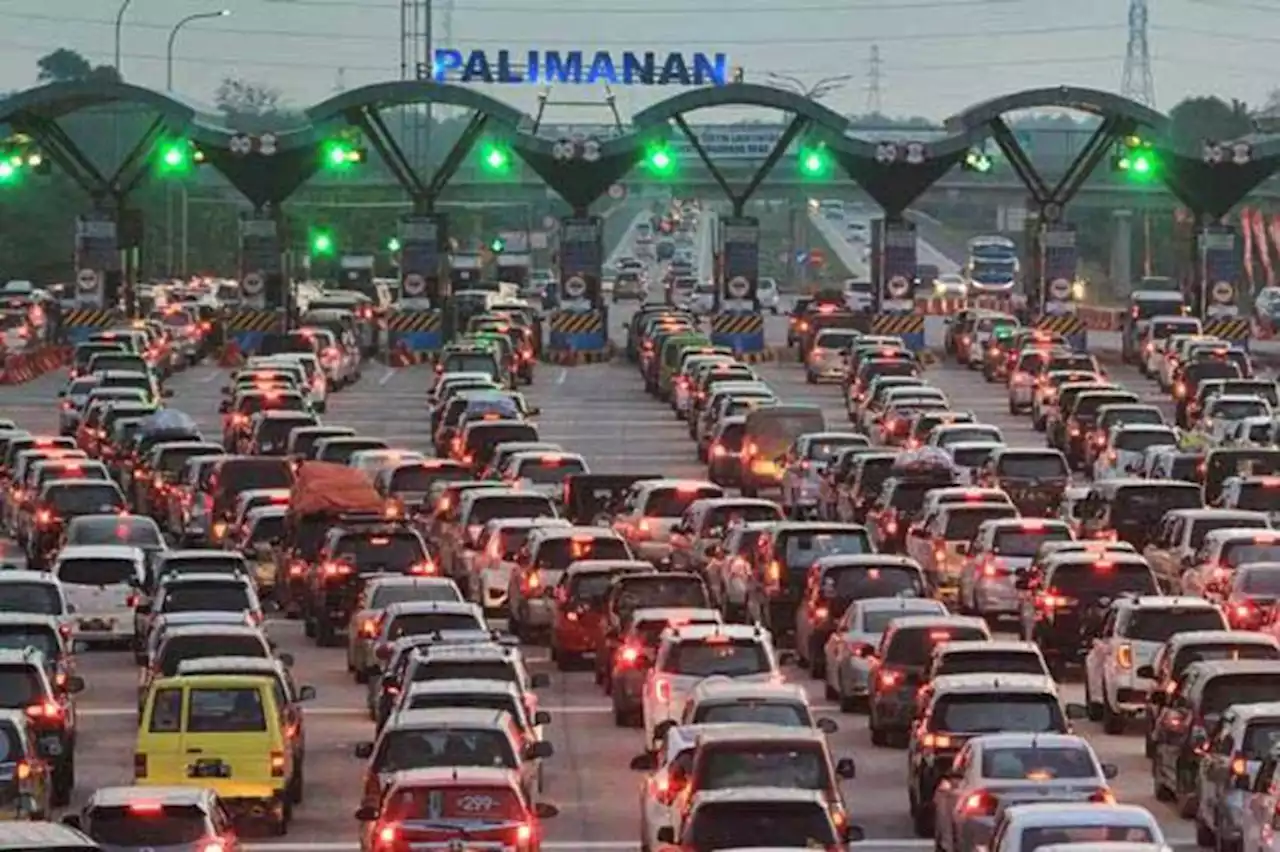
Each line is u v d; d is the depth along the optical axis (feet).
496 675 306.96
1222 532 418.10
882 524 504.43
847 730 351.46
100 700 378.94
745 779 241.76
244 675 289.74
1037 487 526.57
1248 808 252.01
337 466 498.28
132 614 420.77
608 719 364.99
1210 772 270.26
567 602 406.41
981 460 560.20
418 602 373.81
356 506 472.44
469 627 360.07
